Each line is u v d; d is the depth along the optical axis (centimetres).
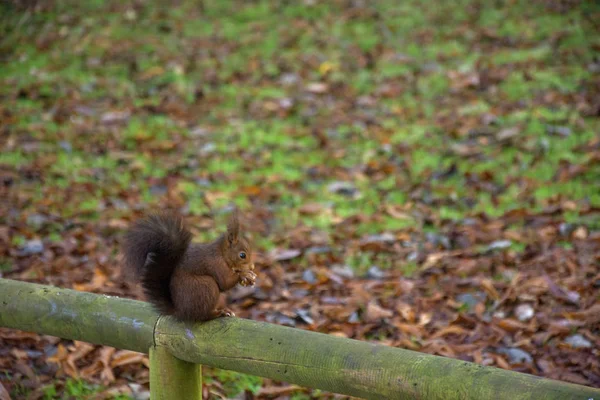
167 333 408
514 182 861
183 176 904
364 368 365
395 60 1174
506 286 678
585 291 664
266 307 663
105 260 735
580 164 878
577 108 1006
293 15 1348
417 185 864
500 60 1151
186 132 1007
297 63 1186
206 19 1343
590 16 1259
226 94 1108
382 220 802
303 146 969
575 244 734
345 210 830
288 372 382
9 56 1230
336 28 1288
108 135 996
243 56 1216
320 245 759
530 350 597
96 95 1109
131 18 1340
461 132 968
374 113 1039
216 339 397
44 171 909
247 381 577
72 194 861
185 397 423
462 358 588
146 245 408
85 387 572
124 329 419
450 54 1181
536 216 785
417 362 358
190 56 1213
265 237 779
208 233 790
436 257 723
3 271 718
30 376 578
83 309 428
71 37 1277
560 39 1197
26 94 1102
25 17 1322
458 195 843
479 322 632
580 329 620
